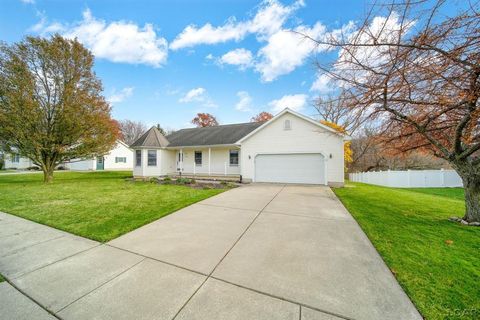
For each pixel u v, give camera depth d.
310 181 12.28
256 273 2.71
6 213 5.74
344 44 3.98
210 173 16.19
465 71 3.44
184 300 2.18
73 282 2.53
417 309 2.05
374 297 2.23
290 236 4.02
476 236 4.02
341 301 2.17
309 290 2.35
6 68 11.59
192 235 4.09
